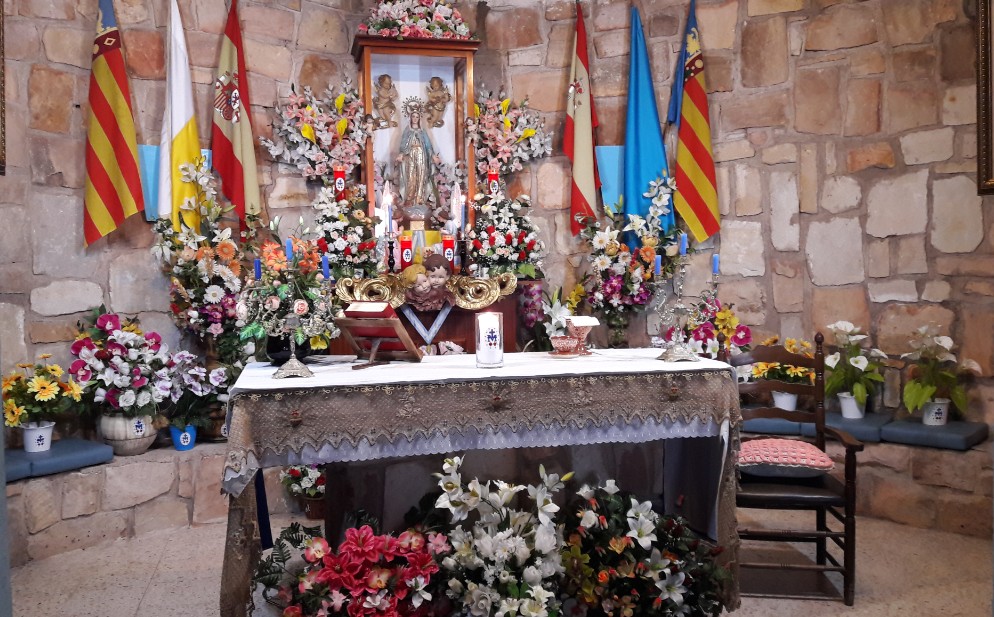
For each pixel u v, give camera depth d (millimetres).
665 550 2697
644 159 4957
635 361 2910
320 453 2447
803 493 2984
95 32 4215
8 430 3859
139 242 4406
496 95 5238
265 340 2855
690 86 4852
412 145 4871
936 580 3232
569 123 5031
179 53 4395
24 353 4008
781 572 3348
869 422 4137
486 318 2785
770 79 4746
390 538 2580
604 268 4809
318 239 4535
